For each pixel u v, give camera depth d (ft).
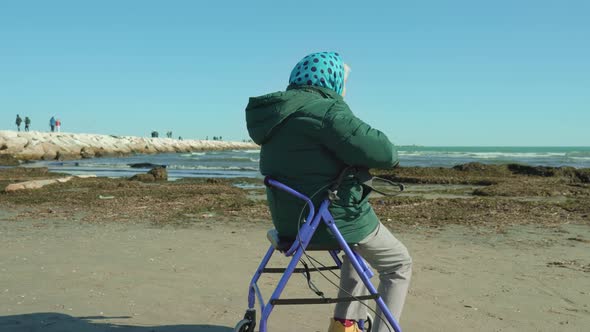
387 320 8.45
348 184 7.99
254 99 8.13
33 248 19.40
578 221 28.27
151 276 15.19
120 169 103.91
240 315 11.77
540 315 12.10
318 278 15.29
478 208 33.47
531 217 29.71
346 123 7.57
